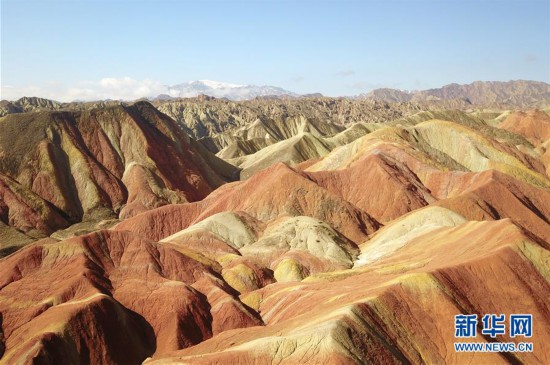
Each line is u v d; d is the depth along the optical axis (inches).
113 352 2598.4
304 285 2994.6
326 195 4547.2
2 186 5492.1
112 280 3174.2
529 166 6348.4
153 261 3341.5
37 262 3250.5
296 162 7775.6
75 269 3097.9
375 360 1958.7
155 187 6259.8
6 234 5064.0
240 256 3730.3
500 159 5989.2
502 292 2433.6
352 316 2066.9
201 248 3912.4
